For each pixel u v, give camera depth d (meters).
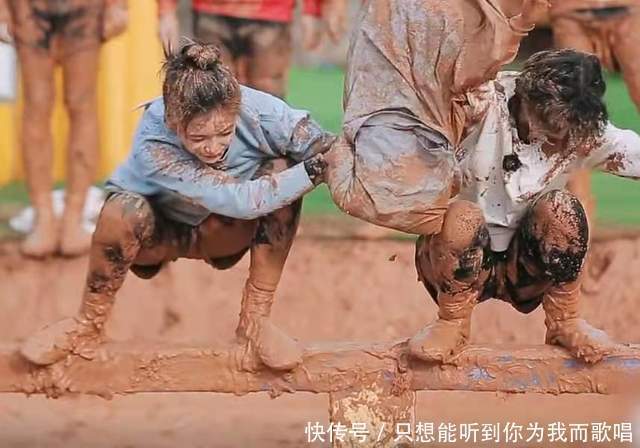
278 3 15.46
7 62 17.86
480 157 9.79
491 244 9.92
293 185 9.17
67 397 10.39
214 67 9.04
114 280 9.77
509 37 8.81
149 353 9.84
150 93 17.78
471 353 9.84
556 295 9.90
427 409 12.64
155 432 12.04
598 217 16.52
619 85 24.69
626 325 14.45
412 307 14.81
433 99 9.05
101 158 17.69
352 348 9.89
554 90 9.42
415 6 9.05
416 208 9.05
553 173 9.78
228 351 9.84
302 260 15.40
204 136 9.06
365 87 9.16
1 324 14.45
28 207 17.08
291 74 26.69
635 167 9.77
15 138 18.20
